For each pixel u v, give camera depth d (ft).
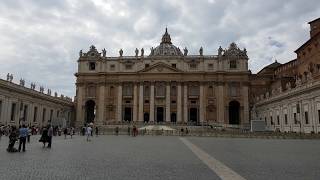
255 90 366.02
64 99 369.91
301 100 217.56
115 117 365.40
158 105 360.48
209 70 363.35
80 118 369.09
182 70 363.15
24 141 83.76
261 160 66.49
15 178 43.50
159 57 368.48
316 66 220.23
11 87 238.07
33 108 282.56
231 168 54.34
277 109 269.44
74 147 100.94
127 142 133.49
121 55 375.25
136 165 57.52
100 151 86.48
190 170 51.90
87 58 377.50
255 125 225.35
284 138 177.47
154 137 191.01
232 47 365.40
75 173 48.11
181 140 152.76
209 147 105.91
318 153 82.94
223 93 357.41
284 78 311.47
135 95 363.97
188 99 362.53
